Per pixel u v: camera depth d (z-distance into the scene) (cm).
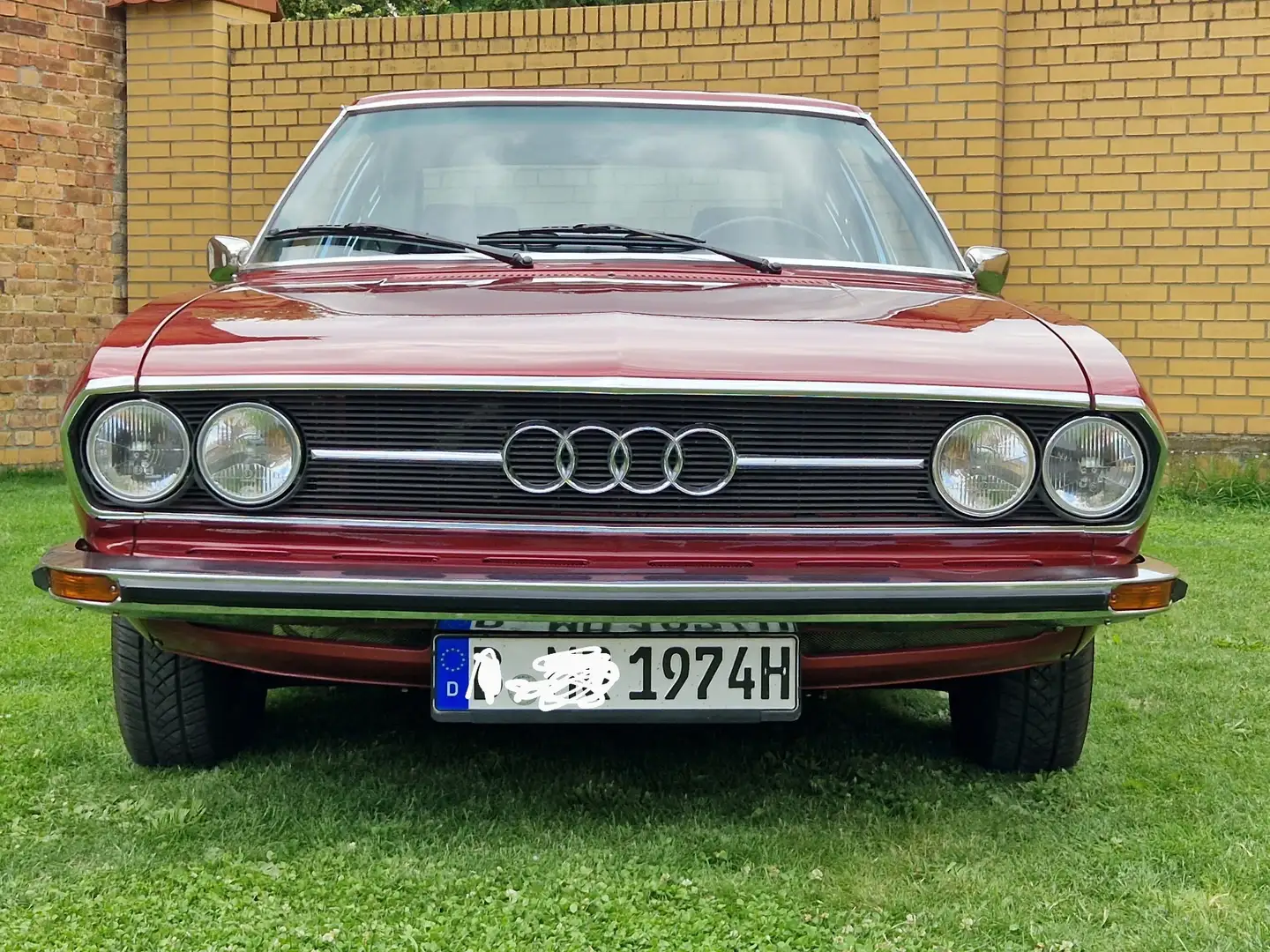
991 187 807
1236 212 797
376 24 894
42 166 905
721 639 270
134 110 923
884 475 272
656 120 403
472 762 339
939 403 271
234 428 267
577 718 269
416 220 379
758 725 380
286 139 915
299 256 367
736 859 276
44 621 502
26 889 260
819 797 317
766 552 270
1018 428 272
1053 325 305
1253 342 802
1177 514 768
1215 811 310
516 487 267
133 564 264
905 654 285
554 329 279
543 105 406
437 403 267
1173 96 799
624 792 316
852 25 829
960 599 263
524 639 269
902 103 815
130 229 934
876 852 281
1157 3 795
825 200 387
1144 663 453
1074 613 268
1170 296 812
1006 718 328
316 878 264
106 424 269
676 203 380
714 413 268
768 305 308
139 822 296
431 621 269
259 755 346
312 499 269
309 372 265
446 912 250
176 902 254
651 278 337
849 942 237
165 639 292
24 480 895
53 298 920
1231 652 470
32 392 918
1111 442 274
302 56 906
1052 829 296
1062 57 812
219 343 275
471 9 1369
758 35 842
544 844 282
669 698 270
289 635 282
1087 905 255
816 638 281
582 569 264
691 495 268
